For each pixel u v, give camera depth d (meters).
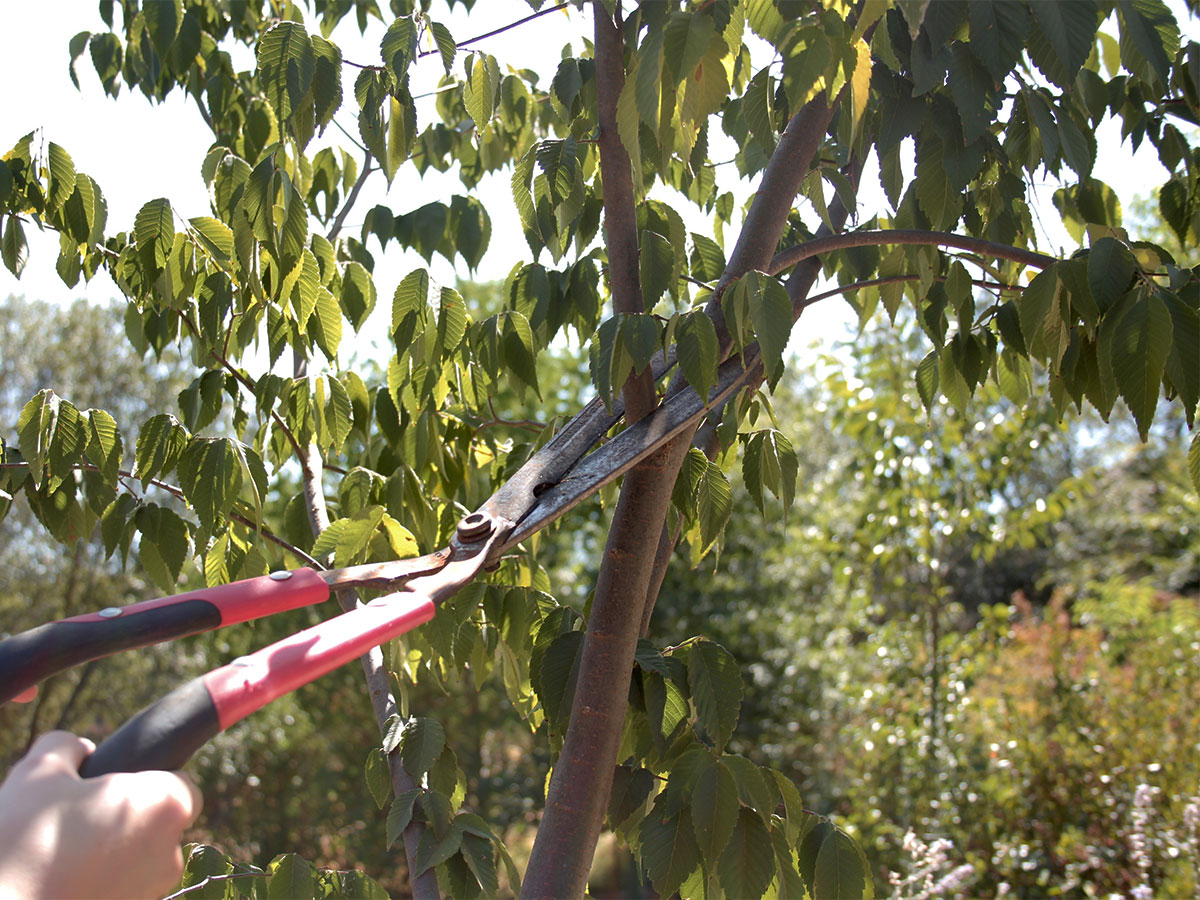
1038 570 11.74
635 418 1.27
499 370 1.71
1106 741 4.98
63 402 1.51
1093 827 4.72
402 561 1.15
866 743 5.41
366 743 11.52
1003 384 1.79
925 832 4.91
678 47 1.01
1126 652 6.07
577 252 1.65
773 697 9.15
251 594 0.95
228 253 1.54
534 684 1.45
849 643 6.75
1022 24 1.09
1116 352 1.11
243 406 1.83
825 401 6.03
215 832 11.10
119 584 10.37
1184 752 4.79
